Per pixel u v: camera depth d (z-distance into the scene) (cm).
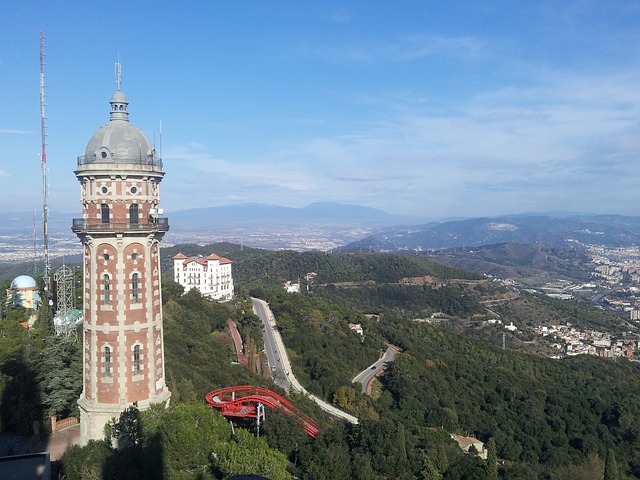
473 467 10756
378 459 9888
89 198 7869
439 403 18725
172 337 14538
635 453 17525
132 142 7950
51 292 16862
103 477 6762
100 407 7912
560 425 18550
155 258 8375
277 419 10112
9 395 9194
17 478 6581
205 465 7675
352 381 18850
